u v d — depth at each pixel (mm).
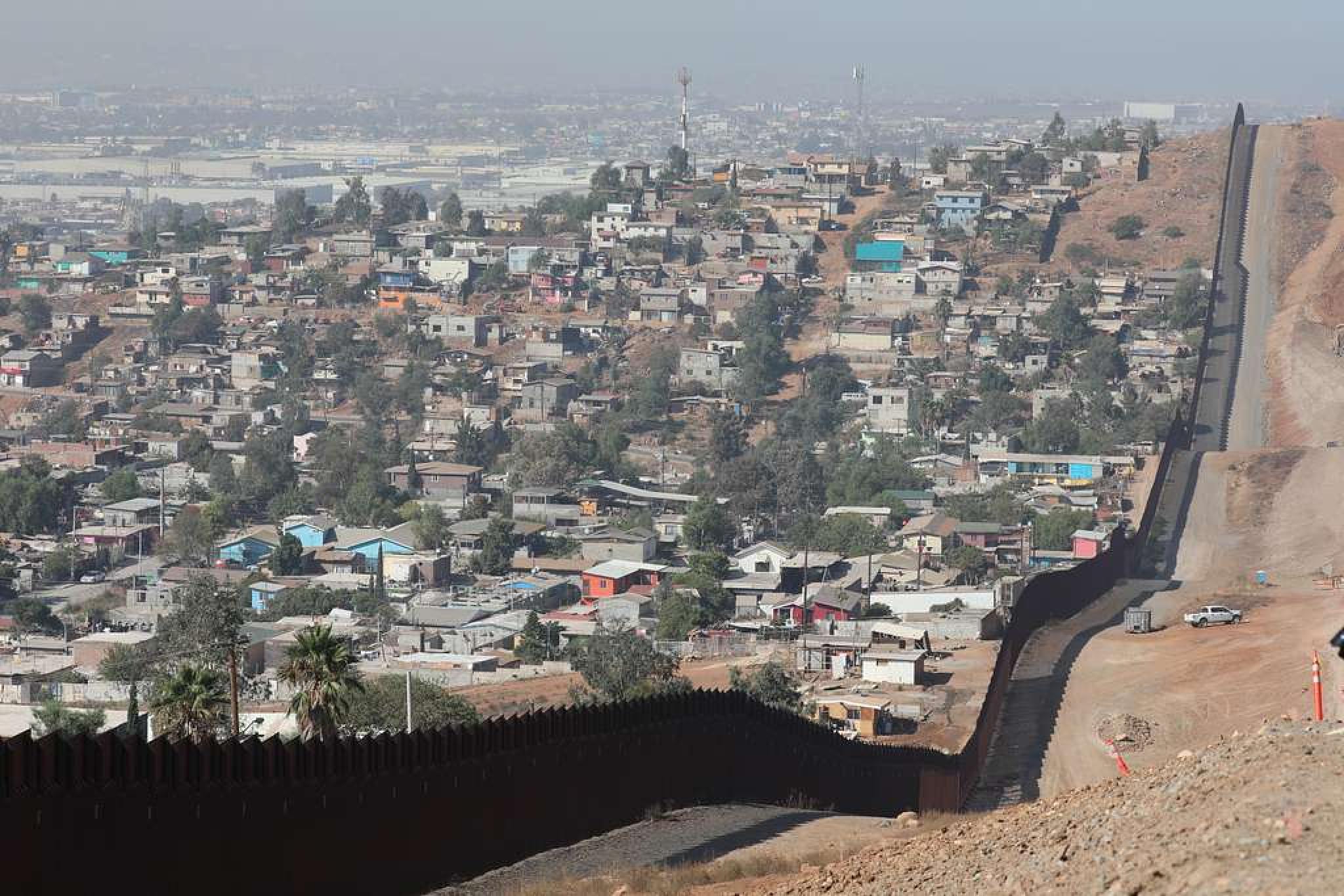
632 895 52219
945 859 40656
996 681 123000
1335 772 30656
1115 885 28578
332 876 55188
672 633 194750
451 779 60750
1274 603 159750
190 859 50156
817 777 88688
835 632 171000
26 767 45719
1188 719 120812
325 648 88750
